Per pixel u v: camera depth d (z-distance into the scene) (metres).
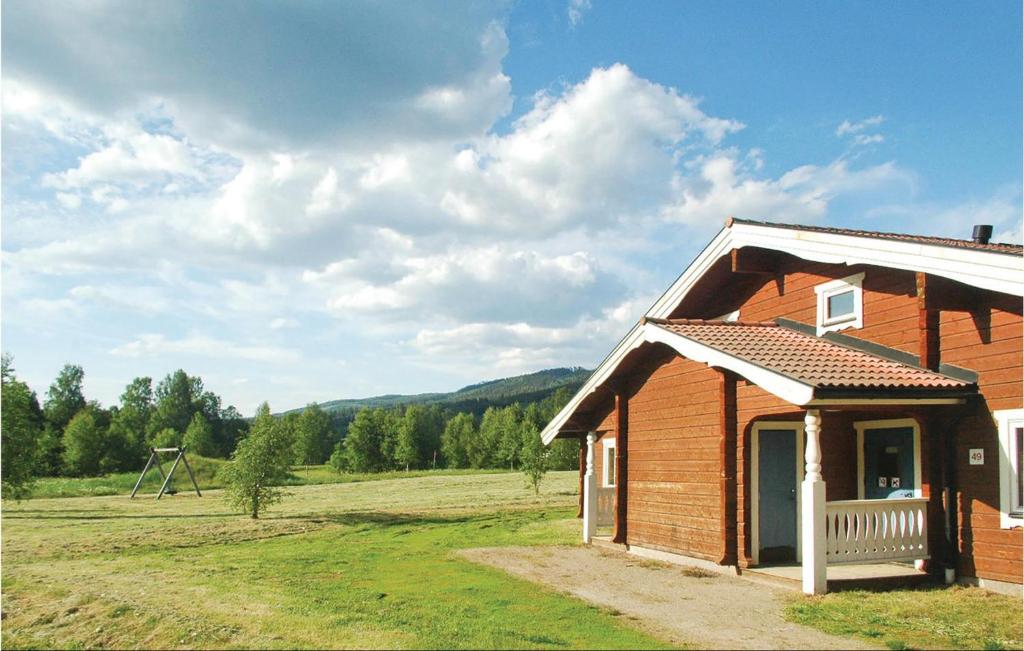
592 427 17.64
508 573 11.98
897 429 11.60
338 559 13.92
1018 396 9.36
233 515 23.62
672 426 13.67
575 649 7.15
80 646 8.38
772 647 7.23
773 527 12.10
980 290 9.94
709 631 7.89
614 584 10.88
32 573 12.70
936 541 10.26
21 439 23.47
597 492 16.84
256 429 22.72
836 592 9.73
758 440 12.18
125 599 10.10
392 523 20.84
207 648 7.76
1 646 8.56
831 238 11.41
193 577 11.93
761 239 12.80
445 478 50.84
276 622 8.51
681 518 13.15
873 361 10.86
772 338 12.30
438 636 7.69
